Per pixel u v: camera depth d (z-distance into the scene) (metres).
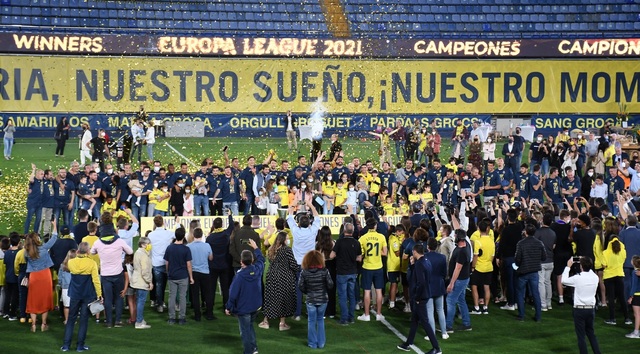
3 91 35.19
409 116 36.97
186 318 15.77
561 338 14.73
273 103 36.66
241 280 13.20
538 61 37.22
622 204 18.22
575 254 16.67
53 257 15.68
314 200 23.12
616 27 42.38
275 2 42.12
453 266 14.55
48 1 40.50
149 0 41.47
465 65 37.03
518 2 42.84
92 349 13.81
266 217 21.39
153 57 36.00
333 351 13.88
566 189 23.80
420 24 41.97
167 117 36.16
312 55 36.62
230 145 34.94
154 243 15.88
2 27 38.34
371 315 16.08
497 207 18.09
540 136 29.09
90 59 35.62
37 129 35.44
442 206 20.72
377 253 15.49
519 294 15.72
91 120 35.72
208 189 22.86
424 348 14.10
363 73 36.75
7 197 26.16
